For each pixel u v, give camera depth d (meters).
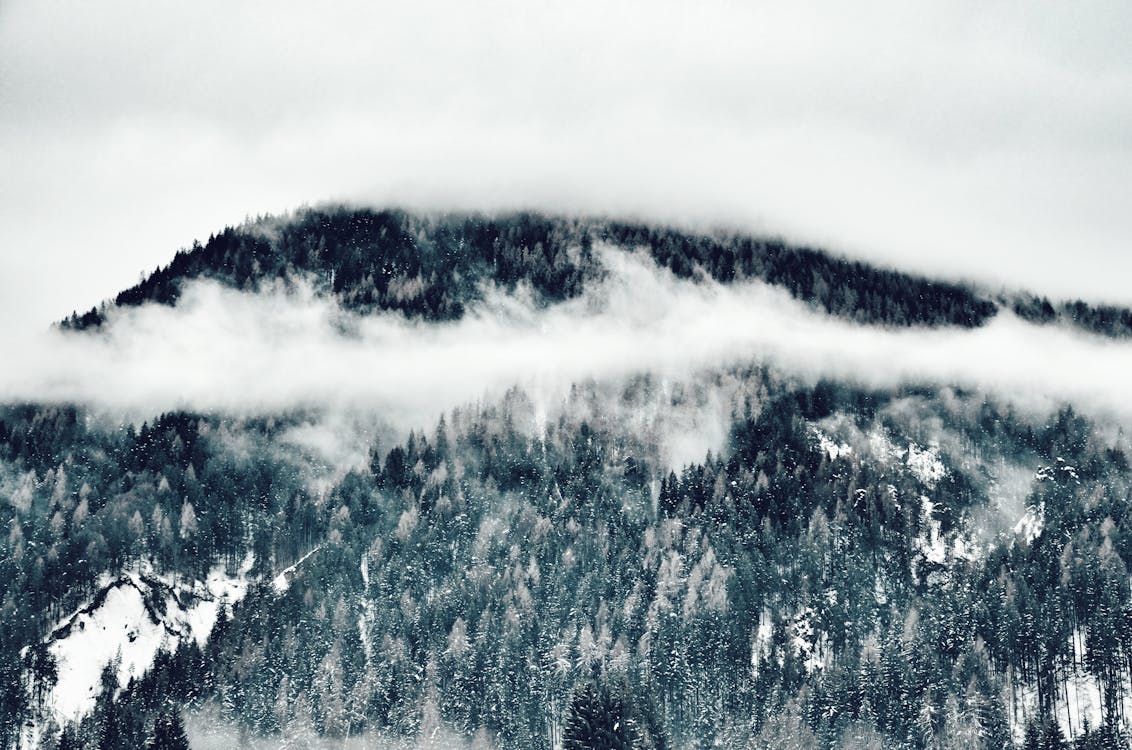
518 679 182.00
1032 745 170.62
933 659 184.75
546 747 177.50
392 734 176.75
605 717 131.25
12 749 183.88
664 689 180.12
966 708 175.75
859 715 176.12
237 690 183.12
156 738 165.25
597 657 181.12
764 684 184.38
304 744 175.38
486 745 173.00
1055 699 184.62
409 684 182.50
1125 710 180.88
